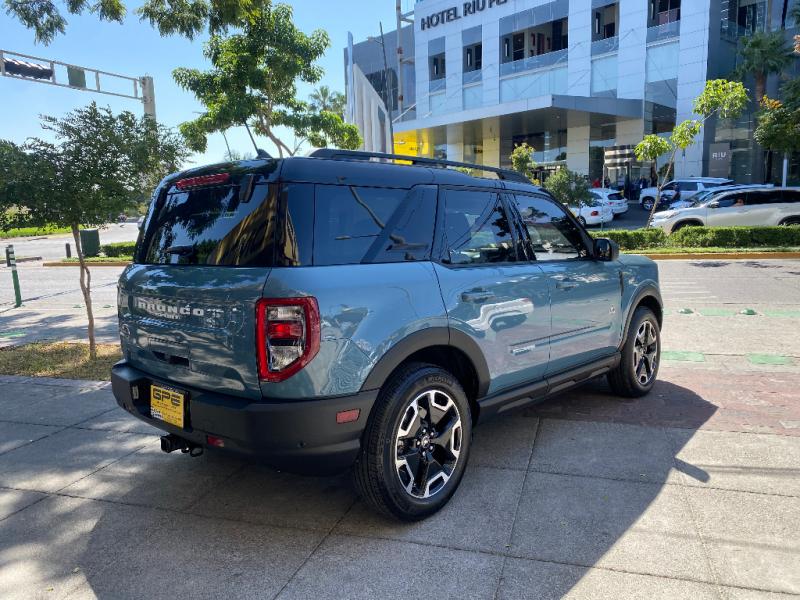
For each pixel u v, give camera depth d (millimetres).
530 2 35188
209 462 3990
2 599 2578
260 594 2566
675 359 6223
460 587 2570
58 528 3162
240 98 12805
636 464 3707
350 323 2744
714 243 17188
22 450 4238
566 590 2525
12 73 16547
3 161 5824
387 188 3162
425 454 3141
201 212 3141
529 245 3938
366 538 2979
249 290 2688
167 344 3127
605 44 32844
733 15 31250
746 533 2904
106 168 6195
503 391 3670
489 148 37688
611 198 25672
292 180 2816
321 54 13344
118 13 10094
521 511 3186
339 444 2762
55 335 8531
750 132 31094
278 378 2643
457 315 3225
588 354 4344
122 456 4105
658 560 2709
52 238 42094
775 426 4266
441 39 40094
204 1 10273
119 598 2566
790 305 9047
